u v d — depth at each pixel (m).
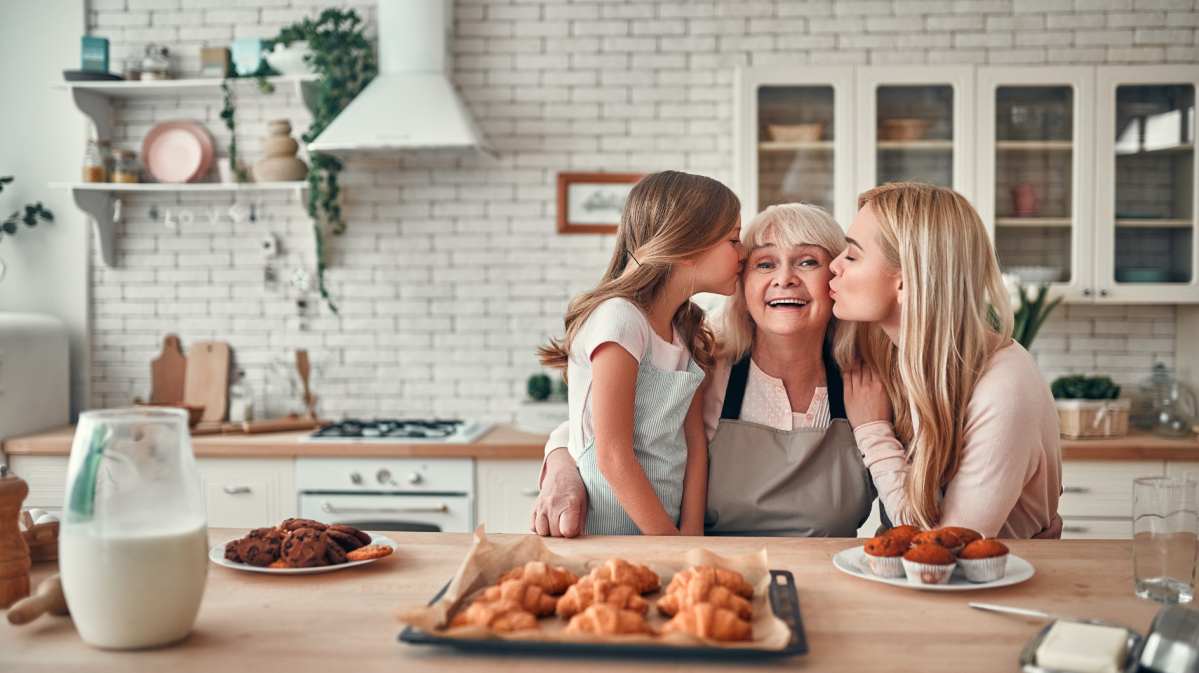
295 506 3.00
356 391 3.60
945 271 1.34
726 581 0.89
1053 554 1.13
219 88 3.45
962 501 1.34
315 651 0.80
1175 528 0.93
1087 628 0.77
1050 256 3.24
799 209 1.54
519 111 3.54
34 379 3.29
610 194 3.53
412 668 0.76
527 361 3.58
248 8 3.57
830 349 1.61
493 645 0.78
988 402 1.33
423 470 2.97
